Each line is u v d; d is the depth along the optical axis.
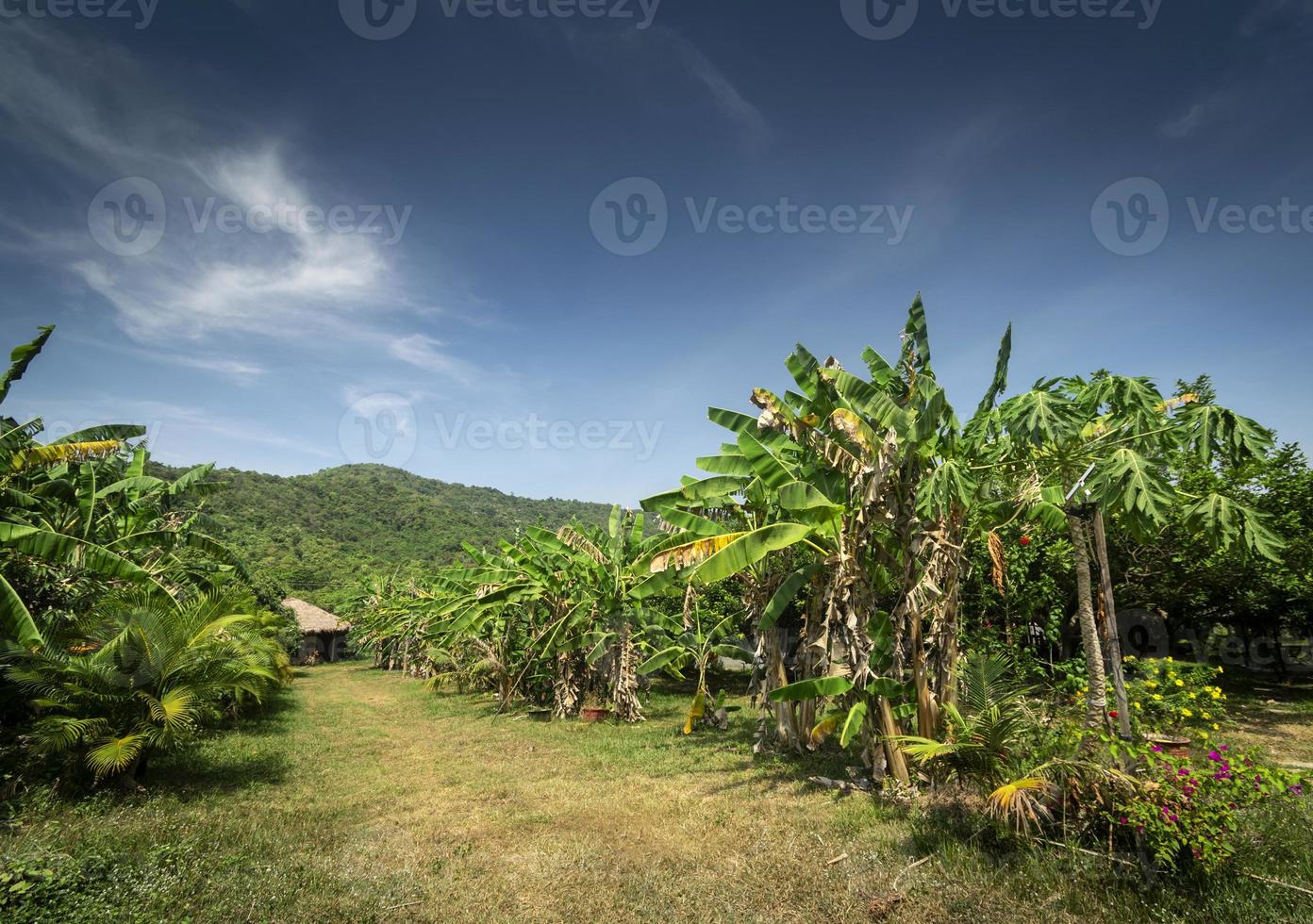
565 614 17.98
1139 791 5.56
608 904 5.71
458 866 6.68
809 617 11.20
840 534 9.09
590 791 9.86
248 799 9.27
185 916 5.07
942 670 8.87
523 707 20.66
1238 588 15.12
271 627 20.53
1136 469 6.25
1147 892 5.25
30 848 5.97
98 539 12.70
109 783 8.92
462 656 24.69
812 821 7.86
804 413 9.44
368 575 44.91
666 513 11.24
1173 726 8.05
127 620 9.38
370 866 6.57
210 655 9.98
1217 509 6.64
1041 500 8.56
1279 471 14.37
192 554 17.98
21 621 8.25
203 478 16.67
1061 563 13.80
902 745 8.27
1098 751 6.50
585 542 16.86
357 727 16.84
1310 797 6.71
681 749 12.97
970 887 5.67
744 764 11.26
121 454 16.59
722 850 7.08
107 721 8.66
